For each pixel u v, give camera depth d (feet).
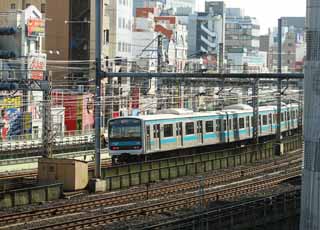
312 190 90.74
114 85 247.50
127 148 176.86
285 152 218.59
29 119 232.53
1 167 172.96
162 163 161.68
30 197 122.83
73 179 135.13
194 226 96.78
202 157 176.86
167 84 261.24
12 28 239.09
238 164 186.91
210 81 214.69
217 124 206.80
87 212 116.06
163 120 183.32
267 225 110.22
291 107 263.90
